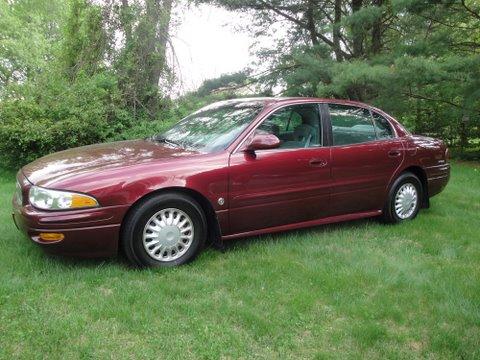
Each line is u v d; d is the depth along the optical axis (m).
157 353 2.74
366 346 2.87
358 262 4.13
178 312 3.21
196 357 2.71
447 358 2.77
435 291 3.58
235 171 4.14
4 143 8.28
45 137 8.19
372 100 10.93
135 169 3.82
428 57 10.13
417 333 3.04
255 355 2.76
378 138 5.22
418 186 5.57
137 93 10.43
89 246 3.67
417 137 5.63
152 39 10.55
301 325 3.10
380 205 5.23
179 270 3.88
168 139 4.91
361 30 11.80
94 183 3.65
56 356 2.67
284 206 4.45
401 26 11.73
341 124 4.94
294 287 3.62
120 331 2.95
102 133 8.91
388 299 3.45
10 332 2.88
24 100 9.43
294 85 12.36
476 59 9.24
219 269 3.96
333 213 4.86
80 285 3.54
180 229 3.98
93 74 10.29
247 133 4.35
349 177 4.86
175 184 3.87
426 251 4.56
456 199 6.89
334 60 12.19
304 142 4.67
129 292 3.43
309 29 13.91
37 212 3.58
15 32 21.52
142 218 3.79
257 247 4.48
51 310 3.16
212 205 4.06
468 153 12.42
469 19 10.71
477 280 3.83
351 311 3.26
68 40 10.89
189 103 10.77
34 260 3.98
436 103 12.47
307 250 4.41
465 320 3.19
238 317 3.13
